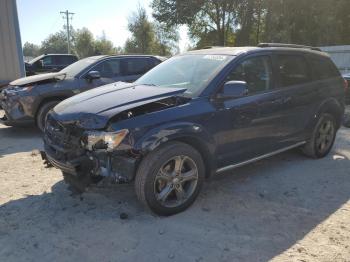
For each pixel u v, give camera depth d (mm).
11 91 7594
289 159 5926
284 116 5066
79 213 4059
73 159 3795
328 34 32031
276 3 32375
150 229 3734
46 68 17797
